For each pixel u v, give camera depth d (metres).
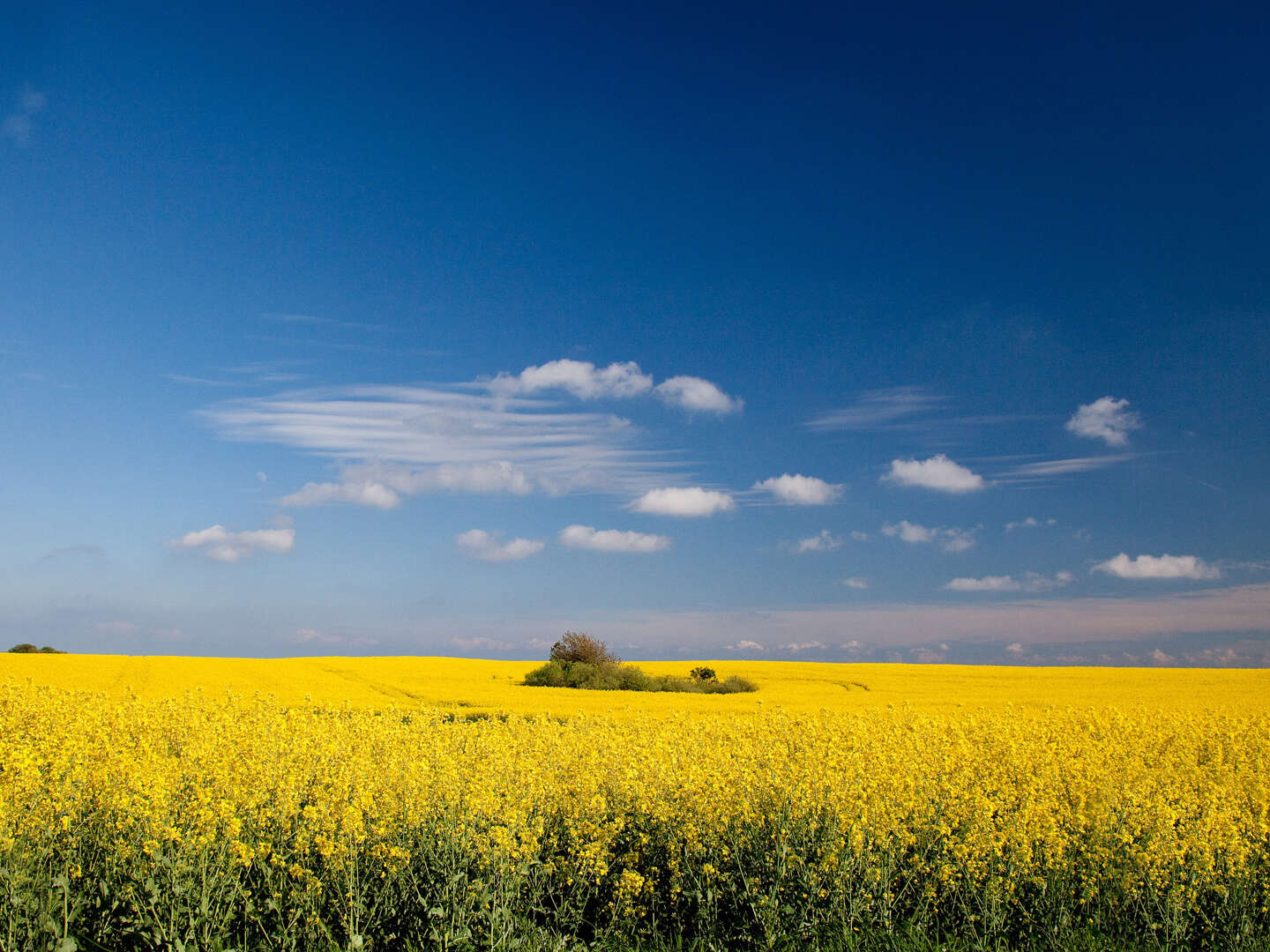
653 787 10.27
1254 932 8.48
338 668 50.06
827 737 14.08
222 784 9.63
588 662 52.19
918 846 9.22
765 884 8.75
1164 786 11.97
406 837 8.78
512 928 7.77
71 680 35.47
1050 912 8.55
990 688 44.12
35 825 8.01
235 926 7.86
